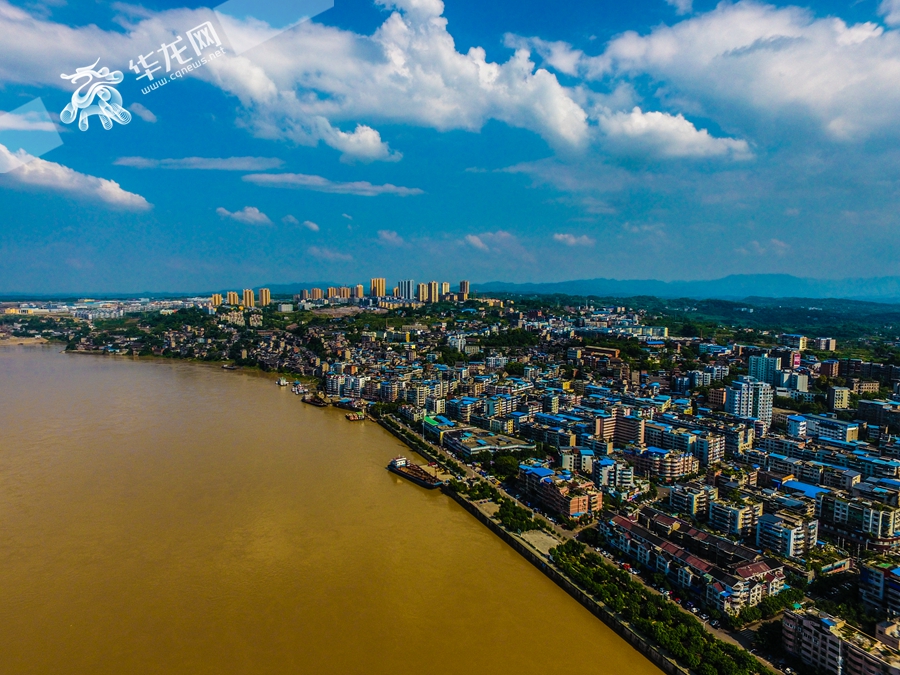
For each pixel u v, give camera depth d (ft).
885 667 513.86
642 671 594.24
